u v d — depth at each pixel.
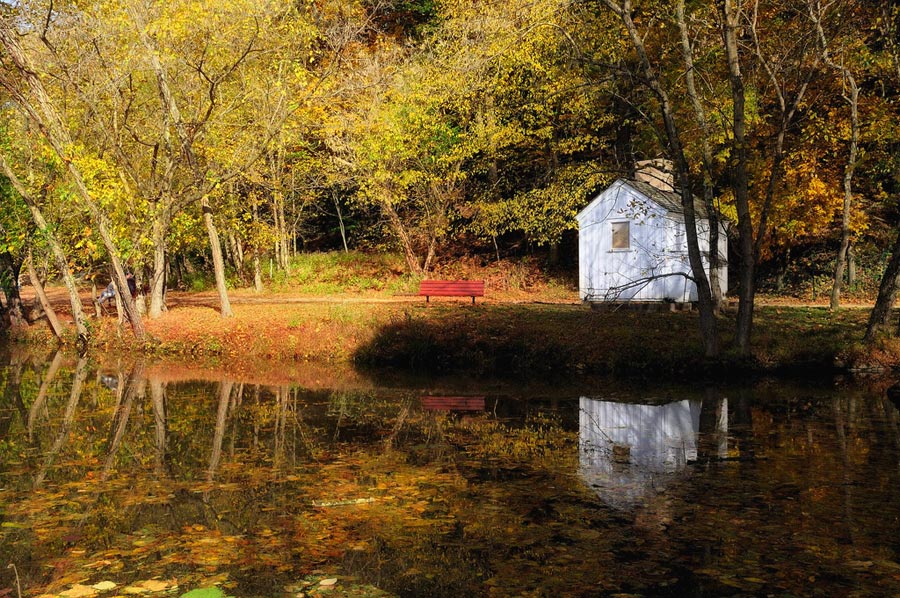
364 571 5.89
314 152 33.44
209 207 24.31
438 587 5.57
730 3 17.03
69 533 6.77
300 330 22.22
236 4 20.91
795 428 11.57
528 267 35.94
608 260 25.89
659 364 17.34
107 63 21.52
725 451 10.10
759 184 25.03
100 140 23.05
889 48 21.19
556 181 31.05
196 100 23.47
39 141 21.55
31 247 25.22
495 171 36.03
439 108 31.45
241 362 20.75
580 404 14.00
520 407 13.74
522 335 19.61
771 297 29.41
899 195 27.47
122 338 23.62
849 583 5.64
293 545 6.45
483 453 10.07
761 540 6.56
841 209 26.66
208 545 6.45
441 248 39.06
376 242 41.34
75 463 9.56
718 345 17.44
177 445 10.65
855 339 18.19
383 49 34.53
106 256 25.70
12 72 22.23
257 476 8.84
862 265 29.89
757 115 21.16
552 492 8.10
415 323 21.66
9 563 6.04
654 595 5.45
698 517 7.20
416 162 33.34
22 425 12.20
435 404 14.16
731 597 5.41
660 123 24.05
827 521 7.05
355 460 9.70
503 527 6.93
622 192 25.44
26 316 31.16
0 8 20.41
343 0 30.89
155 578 5.72
